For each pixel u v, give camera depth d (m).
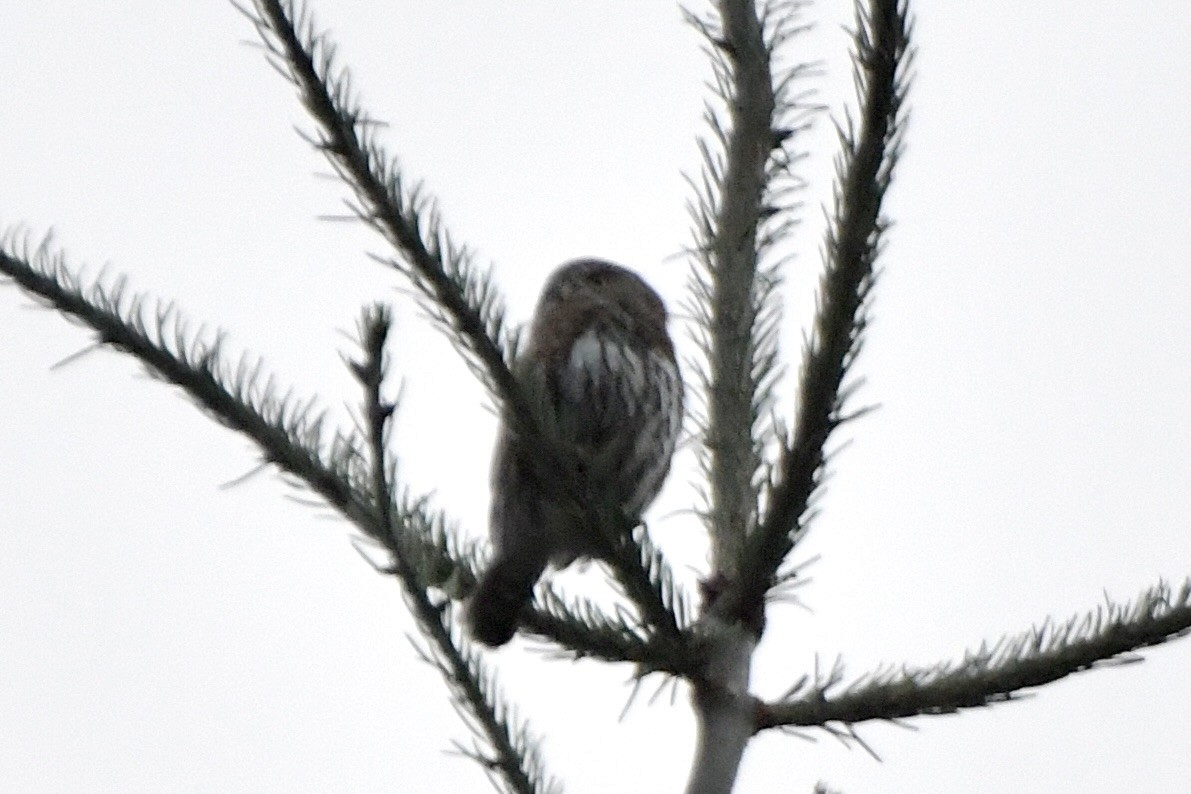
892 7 5.64
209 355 6.74
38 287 6.51
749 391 7.24
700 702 6.60
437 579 7.71
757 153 7.16
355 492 6.82
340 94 6.05
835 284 6.03
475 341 6.36
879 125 5.82
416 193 6.21
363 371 5.66
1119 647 6.43
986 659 6.55
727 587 6.75
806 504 6.40
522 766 6.39
